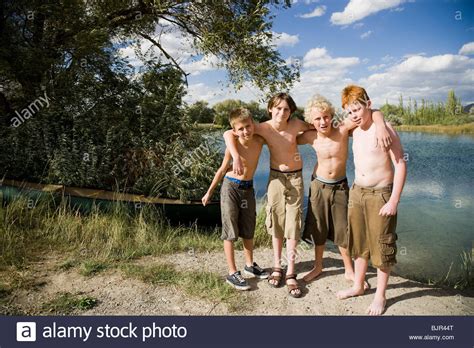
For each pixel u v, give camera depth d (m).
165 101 7.49
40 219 5.08
